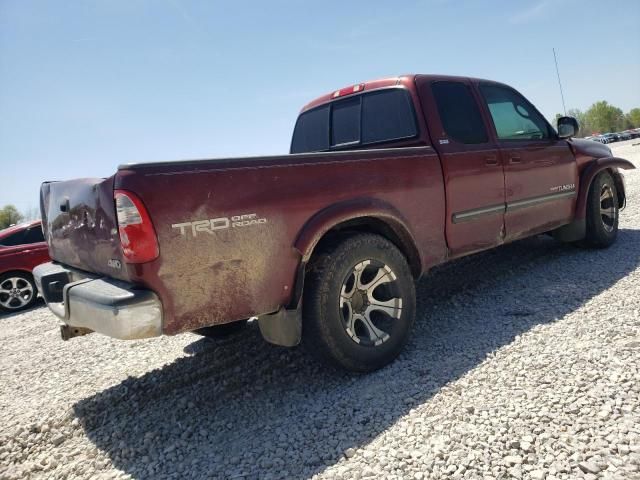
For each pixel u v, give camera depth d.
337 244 3.11
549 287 4.50
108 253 2.73
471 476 2.04
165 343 4.55
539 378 2.76
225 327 4.17
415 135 4.02
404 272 3.42
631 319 3.39
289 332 2.99
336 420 2.69
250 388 3.31
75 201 3.02
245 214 2.75
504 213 4.43
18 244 8.55
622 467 1.96
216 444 2.66
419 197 3.65
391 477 2.11
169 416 3.07
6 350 5.33
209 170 2.65
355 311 3.24
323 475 2.20
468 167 4.05
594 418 2.31
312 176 3.04
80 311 2.70
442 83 4.24
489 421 2.40
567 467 2.00
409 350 3.54
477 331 3.70
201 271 2.63
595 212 5.51
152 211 2.47
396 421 2.56
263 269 2.84
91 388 3.68
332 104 4.85
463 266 5.77
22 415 3.32
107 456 2.70
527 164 4.68
